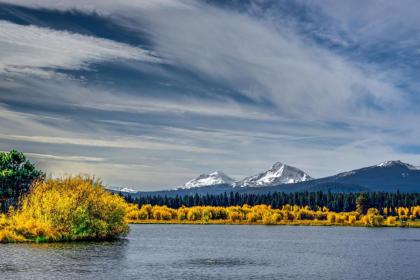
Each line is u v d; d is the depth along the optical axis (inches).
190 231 6181.1
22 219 3447.3
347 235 6141.7
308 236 5767.7
